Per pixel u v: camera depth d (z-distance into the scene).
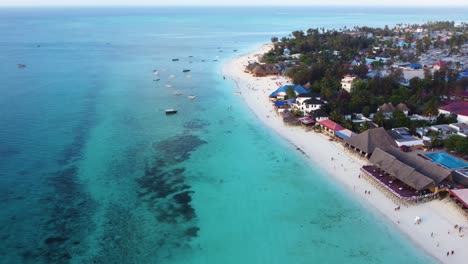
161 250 50.03
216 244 51.47
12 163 73.81
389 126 91.94
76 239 51.75
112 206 60.06
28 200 60.91
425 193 62.19
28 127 94.56
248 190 66.19
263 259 48.72
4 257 47.81
